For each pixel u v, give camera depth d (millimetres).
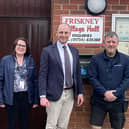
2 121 4359
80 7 3822
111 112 3361
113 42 3199
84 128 3979
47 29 4215
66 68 3180
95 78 3320
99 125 3377
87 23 3836
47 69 3166
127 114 3939
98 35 3855
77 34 3848
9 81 3230
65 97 3227
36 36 4219
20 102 3311
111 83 3248
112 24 3814
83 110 3955
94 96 3420
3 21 4184
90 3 3762
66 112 3320
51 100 3172
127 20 3816
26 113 3412
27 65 3354
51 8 4090
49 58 3148
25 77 3320
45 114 4336
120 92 3189
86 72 3754
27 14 4188
